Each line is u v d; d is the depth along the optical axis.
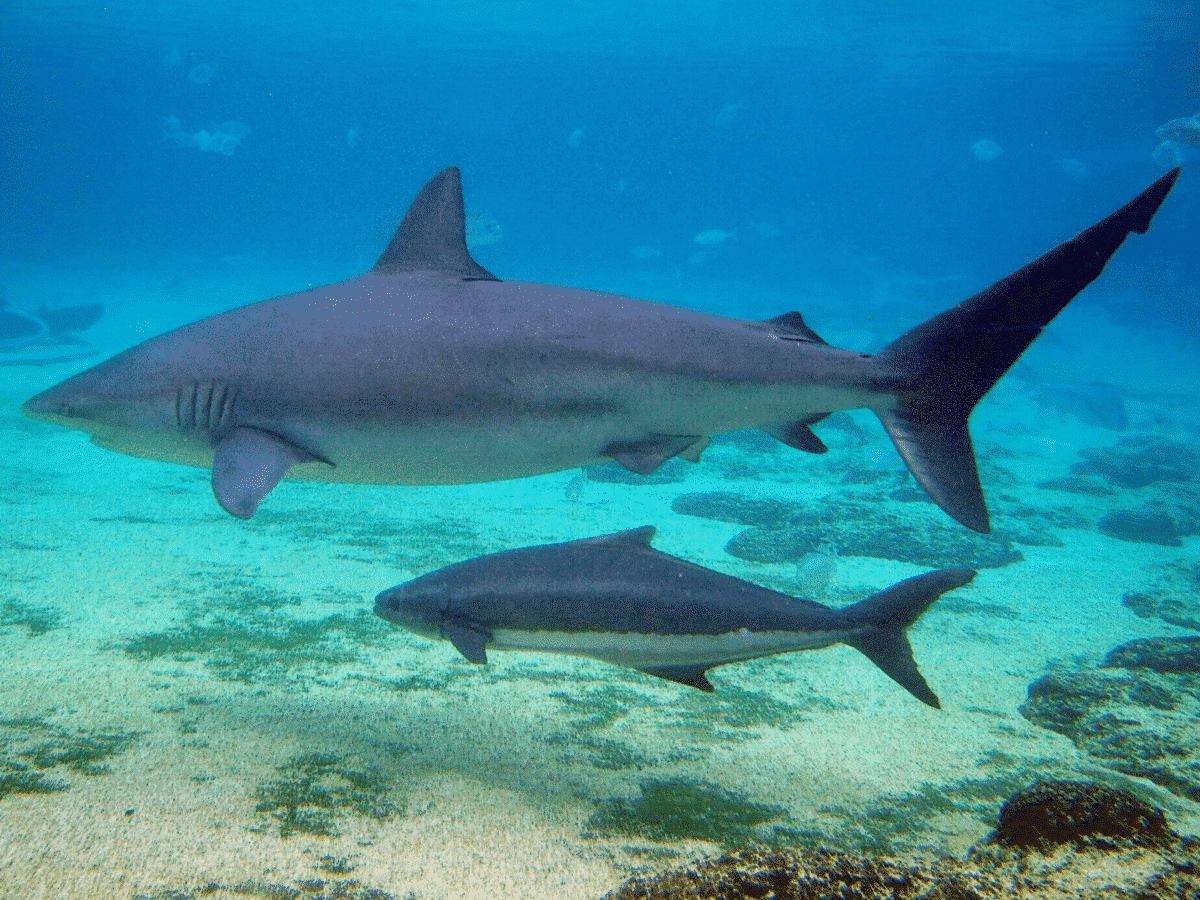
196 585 6.94
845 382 3.40
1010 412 25.89
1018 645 7.18
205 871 2.72
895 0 39.81
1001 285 3.31
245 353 3.48
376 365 3.41
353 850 3.01
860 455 17.05
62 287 45.56
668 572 3.55
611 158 144.75
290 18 52.56
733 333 3.47
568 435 3.47
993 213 145.25
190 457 3.72
